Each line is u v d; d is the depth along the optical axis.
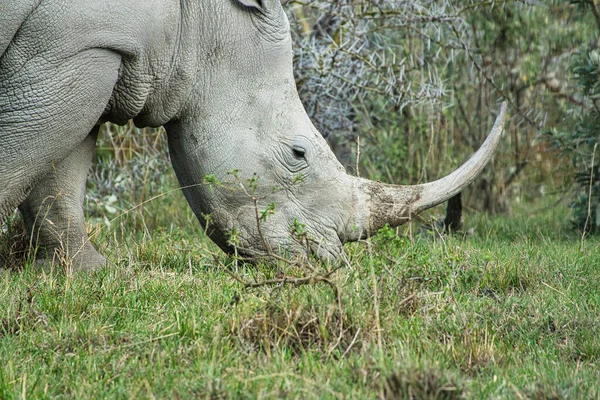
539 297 13.62
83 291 12.80
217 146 14.41
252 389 9.55
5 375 9.90
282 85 14.57
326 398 9.29
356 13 23.05
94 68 13.17
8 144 13.21
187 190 14.99
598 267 15.92
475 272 14.34
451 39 25.11
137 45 13.48
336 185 14.70
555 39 27.84
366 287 11.68
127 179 22.00
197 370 10.18
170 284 13.42
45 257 15.34
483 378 10.35
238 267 14.65
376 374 9.73
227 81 14.44
